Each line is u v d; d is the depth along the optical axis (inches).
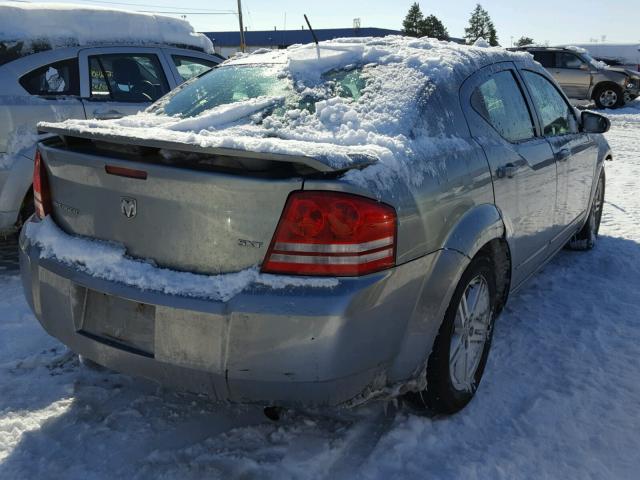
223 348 83.7
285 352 82.7
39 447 100.0
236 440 102.7
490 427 107.3
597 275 184.7
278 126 107.6
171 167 86.3
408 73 116.8
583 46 1045.8
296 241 82.8
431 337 98.3
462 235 102.5
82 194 97.6
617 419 109.8
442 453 99.7
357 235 83.0
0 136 178.1
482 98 125.9
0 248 206.4
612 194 309.3
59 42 198.2
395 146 96.6
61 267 96.7
